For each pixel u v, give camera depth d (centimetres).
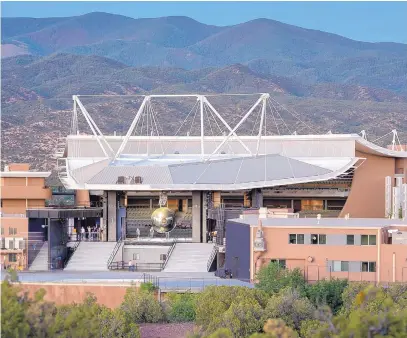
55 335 7944
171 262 15225
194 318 11725
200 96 19050
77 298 12662
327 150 18900
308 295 12112
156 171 17138
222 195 18162
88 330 8406
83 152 19700
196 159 18862
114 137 19975
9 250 15225
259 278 12588
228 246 14038
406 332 7088
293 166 17438
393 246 13038
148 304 11806
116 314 10669
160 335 10950
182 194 17825
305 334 10319
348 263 13075
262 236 13088
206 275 14225
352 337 7125
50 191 17350
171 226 16450
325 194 18262
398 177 18225
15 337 7606
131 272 14700
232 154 19262
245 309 10875
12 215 15850
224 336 8656
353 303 10669
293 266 13138
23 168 18550
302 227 13162
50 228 15475
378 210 18462
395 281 12581
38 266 15238
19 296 7994
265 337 7881
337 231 13125
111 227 16550
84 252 15788
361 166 18512
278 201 18362
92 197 18688
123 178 16800
